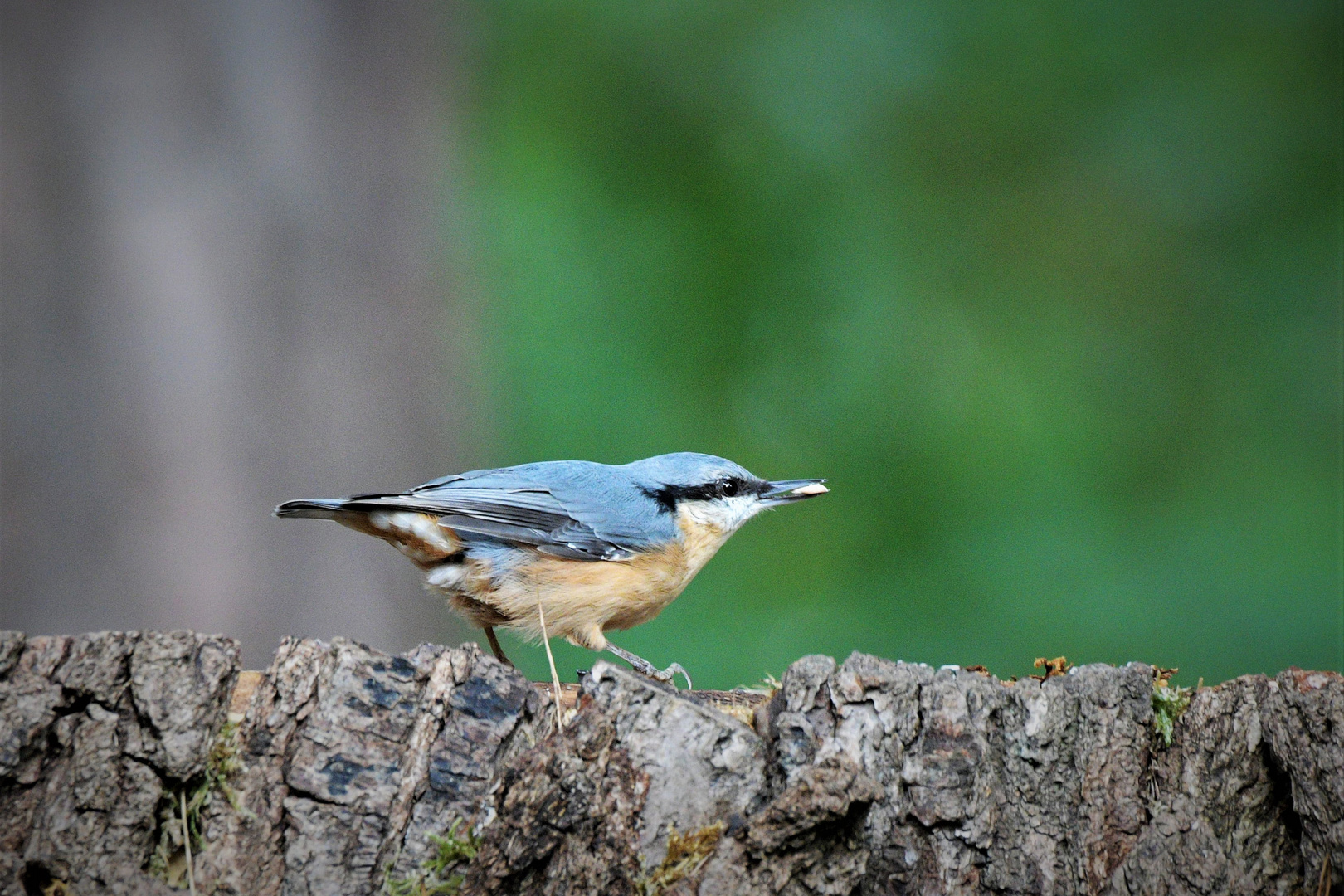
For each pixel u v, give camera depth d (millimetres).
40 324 9391
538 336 15141
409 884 4754
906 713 5027
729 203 16406
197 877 4621
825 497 15516
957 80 17000
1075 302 16766
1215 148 16781
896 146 16922
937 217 16734
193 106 9867
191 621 9516
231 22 10062
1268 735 5242
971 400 16078
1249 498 15430
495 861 4613
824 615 14898
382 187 10914
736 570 15266
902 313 16281
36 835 4578
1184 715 5375
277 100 10195
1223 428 16000
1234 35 16859
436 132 11531
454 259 11680
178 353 9633
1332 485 15320
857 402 15914
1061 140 17203
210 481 9656
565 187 15898
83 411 9406
